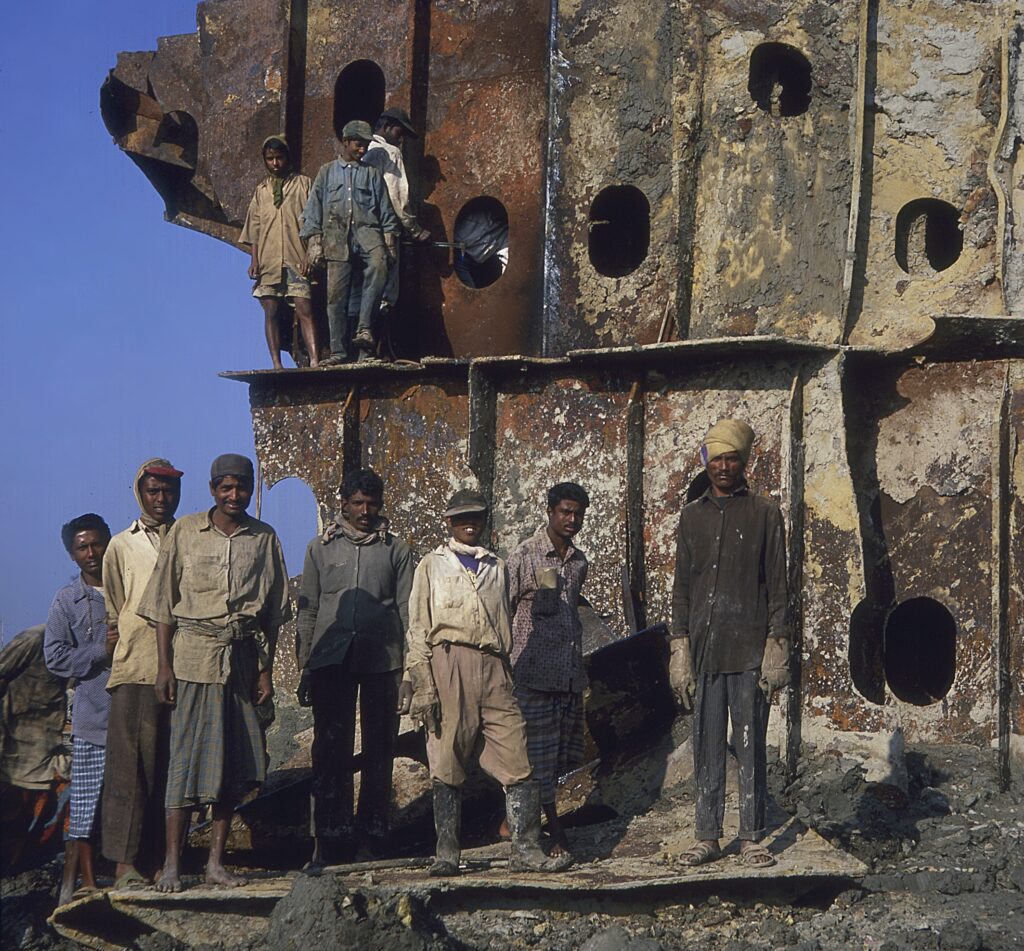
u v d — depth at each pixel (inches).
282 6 494.9
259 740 293.1
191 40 518.0
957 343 389.4
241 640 292.5
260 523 303.1
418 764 372.8
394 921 251.9
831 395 393.4
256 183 497.7
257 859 343.6
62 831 336.5
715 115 427.5
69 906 277.3
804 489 393.1
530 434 434.3
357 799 358.3
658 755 359.9
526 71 469.7
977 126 409.1
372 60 485.1
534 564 321.1
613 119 444.5
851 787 354.9
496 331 466.6
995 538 378.9
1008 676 376.5
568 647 318.7
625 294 438.6
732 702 292.5
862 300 413.1
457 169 476.7
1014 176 401.7
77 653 309.6
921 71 412.8
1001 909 281.4
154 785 298.8
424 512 448.1
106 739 302.0
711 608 293.6
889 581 402.0
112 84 523.8
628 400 421.4
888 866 309.7
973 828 334.0
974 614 390.9
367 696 322.7
